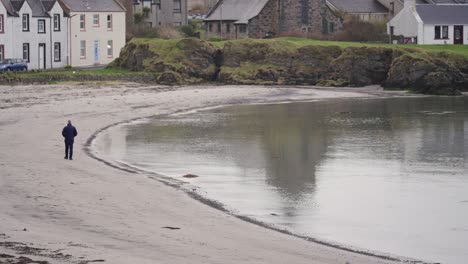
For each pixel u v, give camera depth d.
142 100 72.00
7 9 85.00
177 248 25.78
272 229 29.89
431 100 78.81
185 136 53.06
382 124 59.59
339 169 41.94
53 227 27.84
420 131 55.75
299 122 60.62
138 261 23.72
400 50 90.19
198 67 91.94
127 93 76.56
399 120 62.03
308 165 42.97
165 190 35.91
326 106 72.56
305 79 92.12
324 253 26.70
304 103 75.19
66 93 73.94
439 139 52.09
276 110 68.94
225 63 93.19
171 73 89.12
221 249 26.06
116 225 28.73
